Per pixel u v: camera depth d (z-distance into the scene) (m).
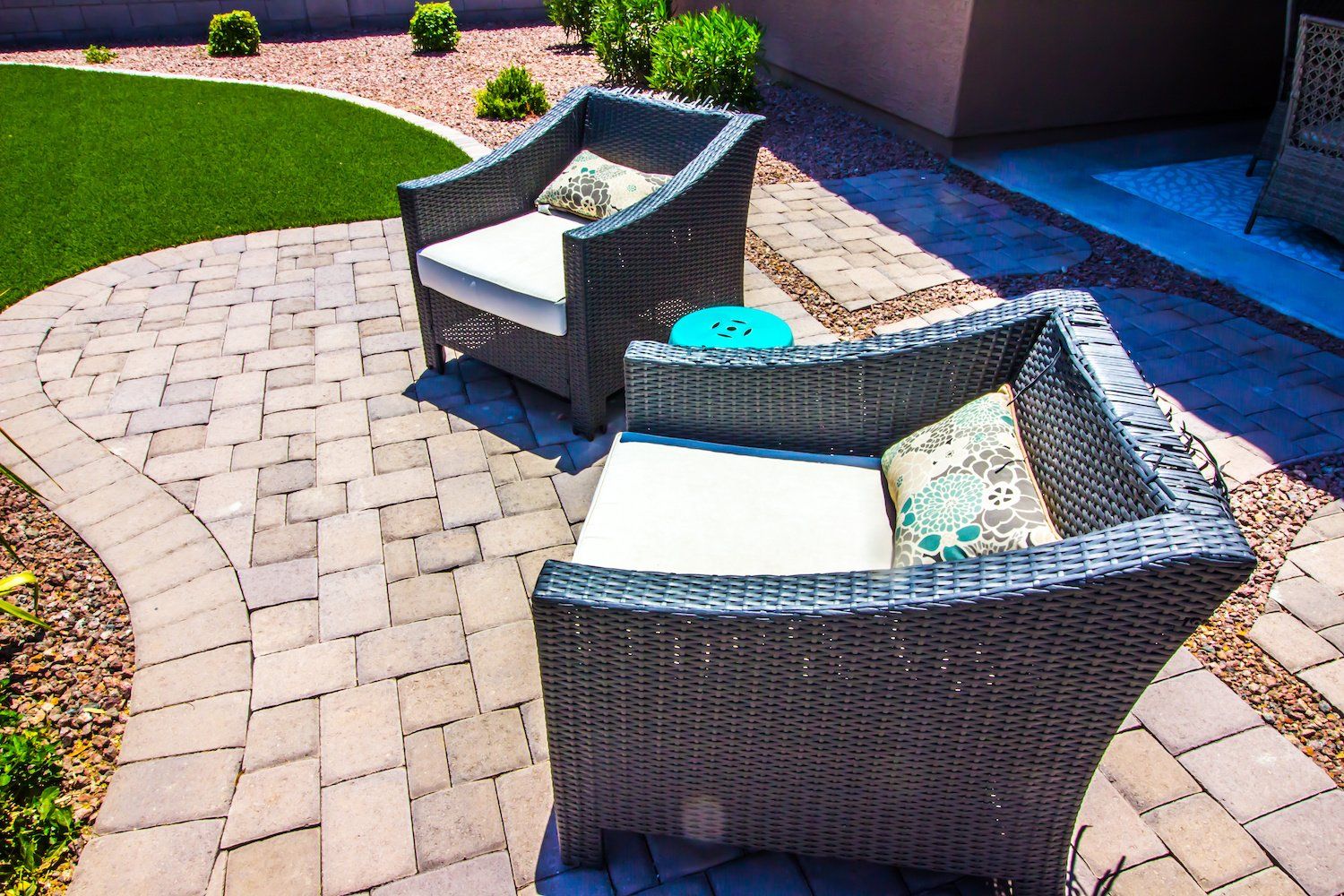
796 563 2.03
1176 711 2.30
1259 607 2.62
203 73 8.51
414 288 3.59
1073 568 1.43
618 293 3.22
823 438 2.42
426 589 2.71
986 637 1.51
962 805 1.79
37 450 3.29
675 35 7.05
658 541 2.09
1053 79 6.16
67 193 5.51
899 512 1.99
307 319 4.19
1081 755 1.65
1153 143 6.55
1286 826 2.04
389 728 2.29
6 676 2.41
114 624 2.59
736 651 1.60
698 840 2.02
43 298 4.34
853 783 1.80
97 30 10.02
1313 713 2.30
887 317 4.20
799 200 5.58
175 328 4.11
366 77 8.52
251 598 2.67
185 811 2.09
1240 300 4.33
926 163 6.18
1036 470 1.92
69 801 2.11
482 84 8.29
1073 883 1.93
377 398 3.62
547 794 2.15
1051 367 2.01
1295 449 3.28
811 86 7.63
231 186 5.64
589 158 3.86
